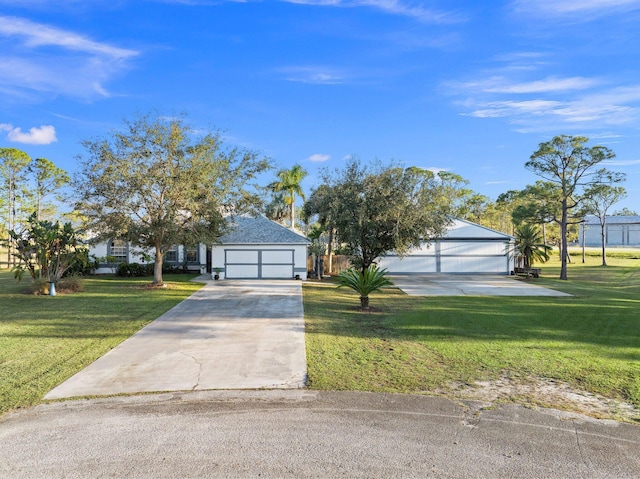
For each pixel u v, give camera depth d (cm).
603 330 1057
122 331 1030
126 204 1806
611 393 613
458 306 1469
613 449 444
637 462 417
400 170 1952
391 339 958
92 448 448
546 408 557
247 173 1988
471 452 438
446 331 1046
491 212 5156
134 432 488
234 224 2380
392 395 607
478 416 532
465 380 672
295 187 4388
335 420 520
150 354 830
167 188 1831
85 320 1161
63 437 475
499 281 2436
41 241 1689
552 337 977
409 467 408
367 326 1109
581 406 565
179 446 452
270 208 4388
